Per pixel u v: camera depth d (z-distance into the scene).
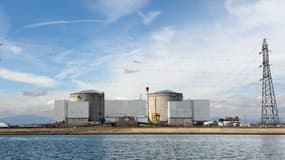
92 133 191.12
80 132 192.25
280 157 66.19
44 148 93.38
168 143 110.81
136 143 111.56
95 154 74.94
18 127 198.25
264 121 192.38
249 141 119.75
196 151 80.75
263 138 141.12
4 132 192.38
